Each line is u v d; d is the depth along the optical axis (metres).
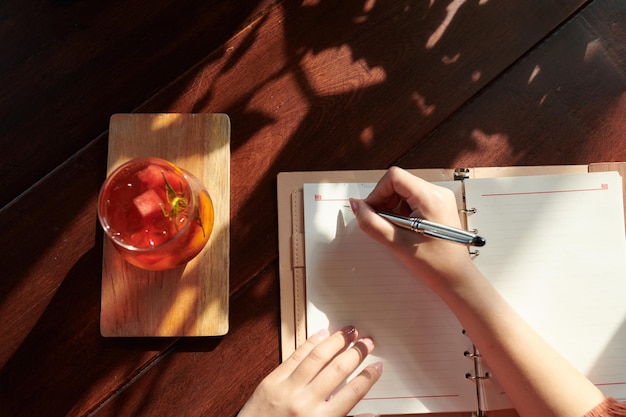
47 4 0.71
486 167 0.70
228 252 0.68
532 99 0.71
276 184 0.70
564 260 0.68
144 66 0.71
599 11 0.72
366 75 0.71
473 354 0.67
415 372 0.67
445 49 0.72
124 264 0.67
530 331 0.62
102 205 0.60
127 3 0.71
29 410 0.66
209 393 0.67
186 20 0.71
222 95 0.71
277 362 0.67
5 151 0.69
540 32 0.72
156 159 0.62
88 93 0.70
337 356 0.65
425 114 0.71
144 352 0.67
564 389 0.60
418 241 0.64
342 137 0.70
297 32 0.72
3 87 0.70
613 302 0.67
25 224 0.69
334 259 0.68
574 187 0.69
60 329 0.67
